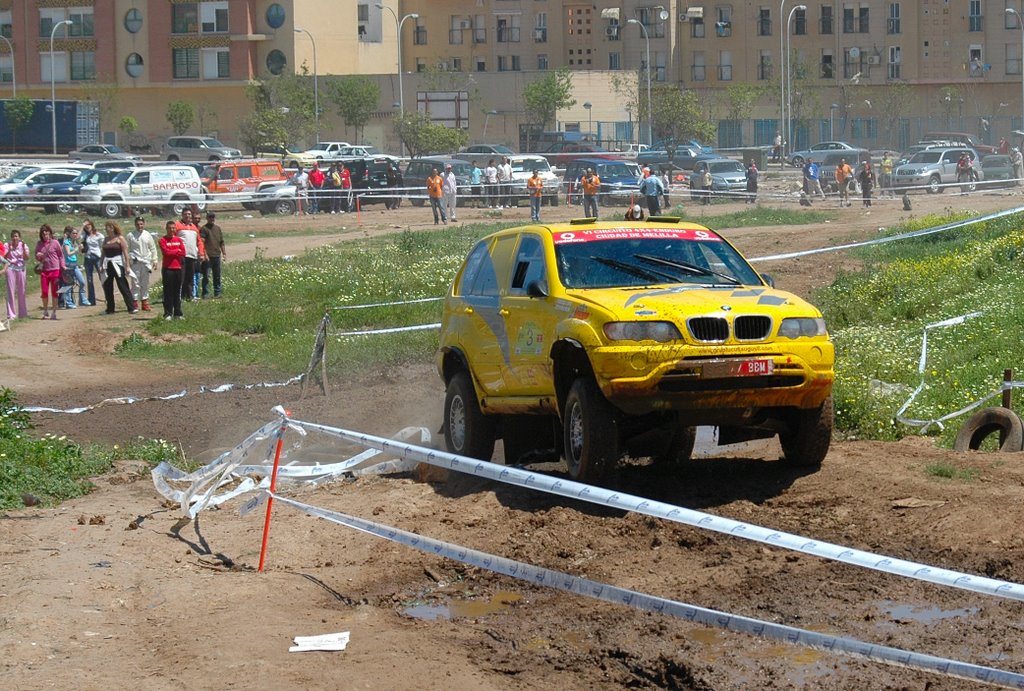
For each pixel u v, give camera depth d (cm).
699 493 923
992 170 5303
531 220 4072
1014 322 1585
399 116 7544
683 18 8619
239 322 2242
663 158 6344
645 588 739
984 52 8150
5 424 1237
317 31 8288
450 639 666
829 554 520
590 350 867
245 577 777
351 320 2186
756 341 868
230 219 4534
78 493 1032
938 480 902
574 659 631
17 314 2464
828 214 3975
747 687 582
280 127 7375
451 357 1110
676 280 959
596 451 882
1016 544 762
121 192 4544
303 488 1030
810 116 8219
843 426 1153
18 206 4741
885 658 521
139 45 8244
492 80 8088
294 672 611
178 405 1520
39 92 8431
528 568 645
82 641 668
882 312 1908
